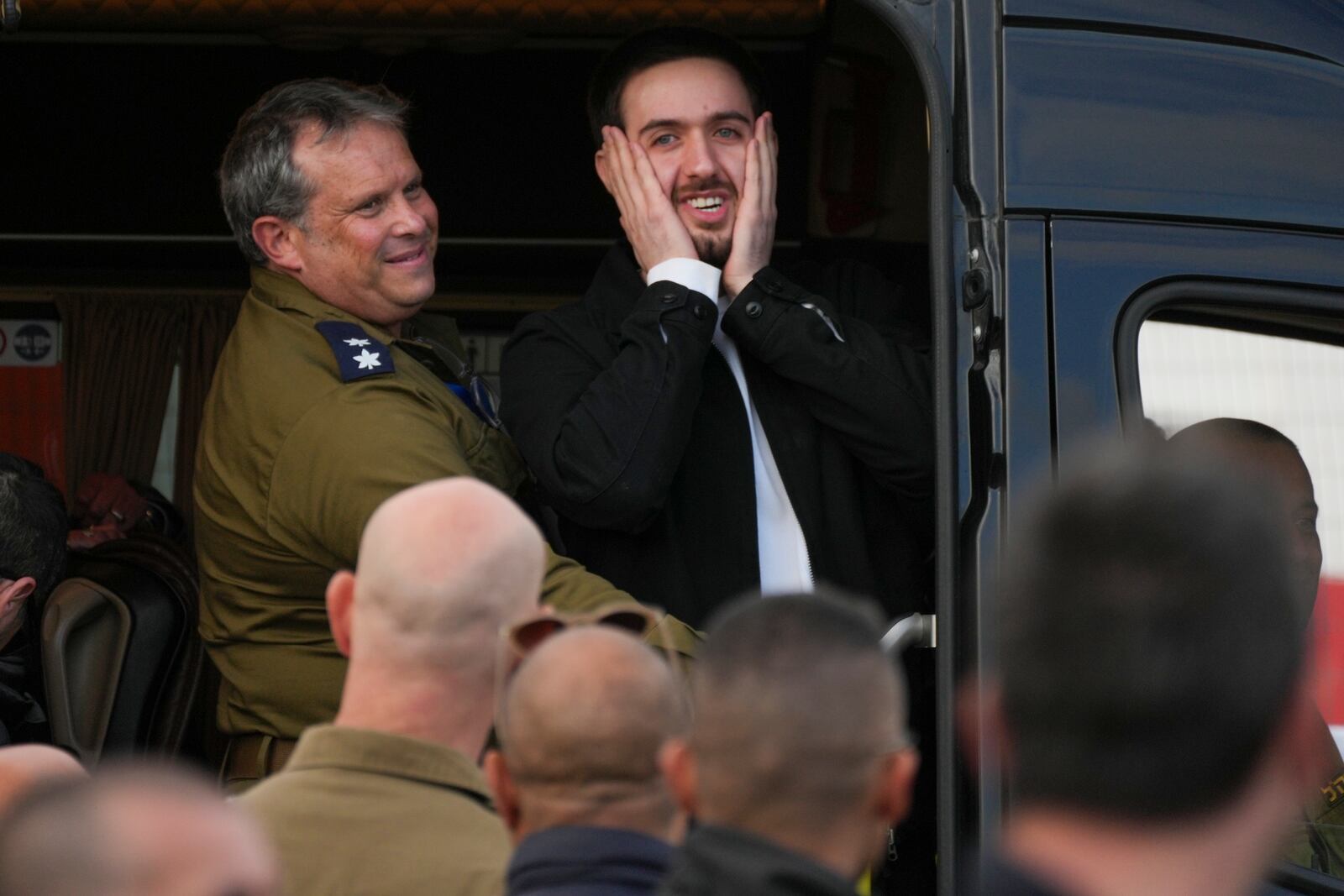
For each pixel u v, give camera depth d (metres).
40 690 12.62
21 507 11.98
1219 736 4.40
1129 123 10.01
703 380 10.96
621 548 10.70
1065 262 9.80
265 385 10.63
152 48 16.61
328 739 7.28
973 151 9.93
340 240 10.88
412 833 7.07
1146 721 4.42
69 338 17.95
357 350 10.55
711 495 10.79
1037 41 10.07
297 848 7.01
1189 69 10.12
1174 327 9.88
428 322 11.90
